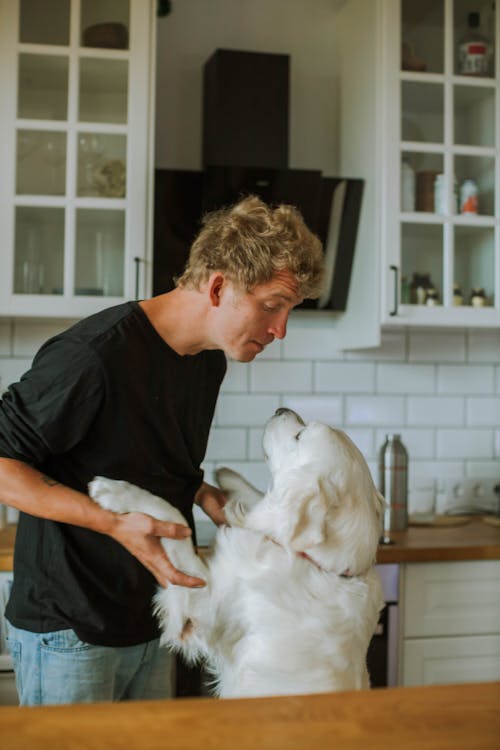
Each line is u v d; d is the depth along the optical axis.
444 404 2.98
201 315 1.41
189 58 2.87
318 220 2.68
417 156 2.62
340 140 2.93
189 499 1.58
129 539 1.32
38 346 2.73
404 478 2.66
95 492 1.36
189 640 1.46
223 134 2.65
